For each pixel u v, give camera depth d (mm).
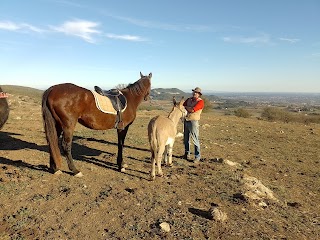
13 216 5688
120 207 6301
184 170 9047
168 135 7992
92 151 10703
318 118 31438
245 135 17594
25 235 5105
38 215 5785
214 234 5453
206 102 34438
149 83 9258
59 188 7078
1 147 10383
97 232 5348
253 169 10227
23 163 8711
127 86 9070
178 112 8555
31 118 18781
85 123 7898
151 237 5223
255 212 6559
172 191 7344
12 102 29625
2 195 6477
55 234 5195
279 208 7035
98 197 6730
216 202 6871
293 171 10570
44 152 10086
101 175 8180
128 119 8641
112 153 10570
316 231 6094
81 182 7531
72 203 6359
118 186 7426
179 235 5320
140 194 6992
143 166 9234
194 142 9992
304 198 8117
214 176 8617
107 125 8141
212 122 22797
